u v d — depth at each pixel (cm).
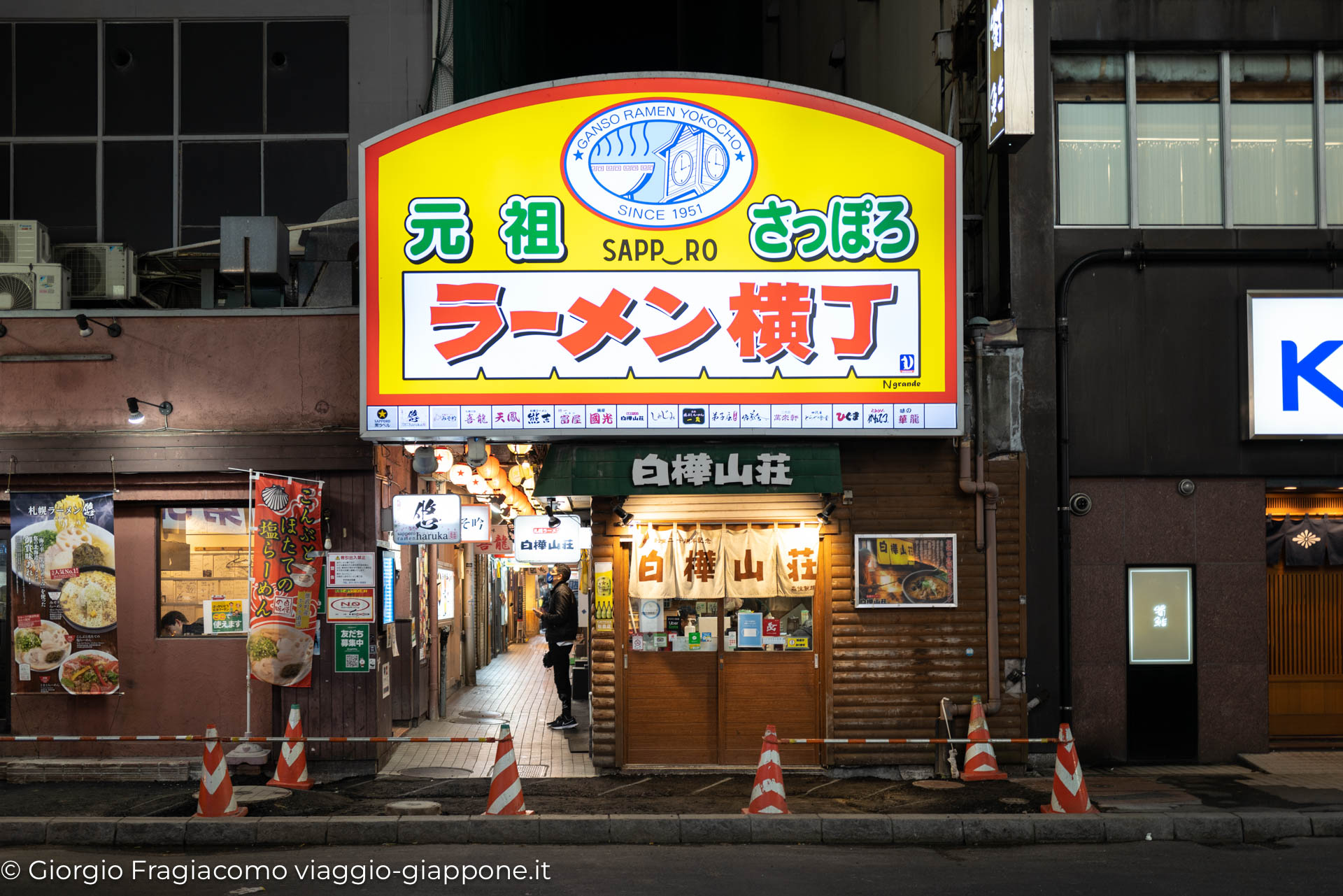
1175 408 1227
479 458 1143
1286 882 775
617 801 1020
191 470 1144
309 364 1162
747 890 747
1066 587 1198
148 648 1148
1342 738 1255
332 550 1157
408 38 1560
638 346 1121
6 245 1298
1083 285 1234
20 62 1557
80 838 903
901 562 1187
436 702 1548
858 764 1163
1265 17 1246
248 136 1552
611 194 1134
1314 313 1222
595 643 1179
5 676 1180
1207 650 1221
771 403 1121
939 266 1136
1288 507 1264
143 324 1163
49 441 1141
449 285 1123
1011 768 1177
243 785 1079
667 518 1186
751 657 1189
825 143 1143
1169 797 1033
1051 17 1243
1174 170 1261
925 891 749
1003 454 1205
